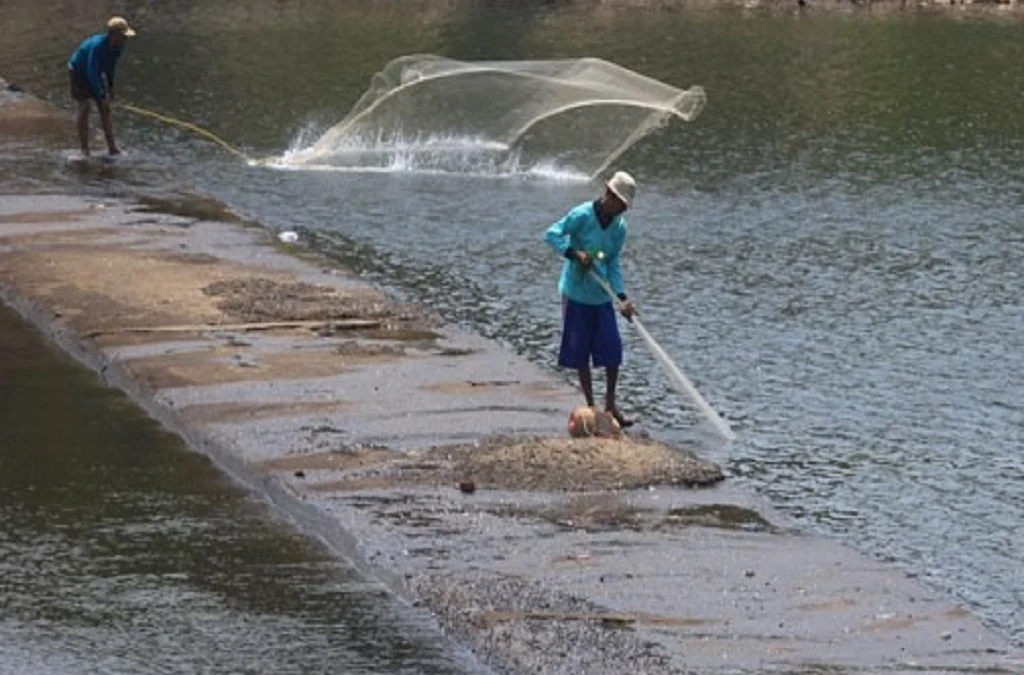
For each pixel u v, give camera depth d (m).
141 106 68.19
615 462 28.64
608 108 67.19
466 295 41.75
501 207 51.56
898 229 48.94
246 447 29.81
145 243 44.78
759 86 74.12
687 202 52.25
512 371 34.16
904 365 36.22
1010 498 28.98
